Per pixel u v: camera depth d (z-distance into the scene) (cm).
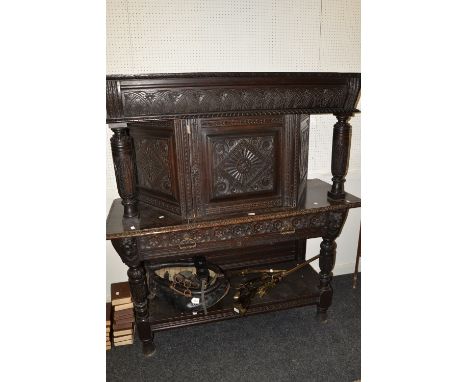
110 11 168
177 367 168
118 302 180
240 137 155
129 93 129
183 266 195
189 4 175
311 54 200
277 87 145
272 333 192
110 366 169
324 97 153
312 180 216
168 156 153
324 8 195
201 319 177
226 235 162
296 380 159
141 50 175
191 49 181
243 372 164
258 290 193
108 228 147
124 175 148
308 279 208
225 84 138
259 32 188
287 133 161
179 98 135
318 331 193
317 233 177
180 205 156
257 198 165
